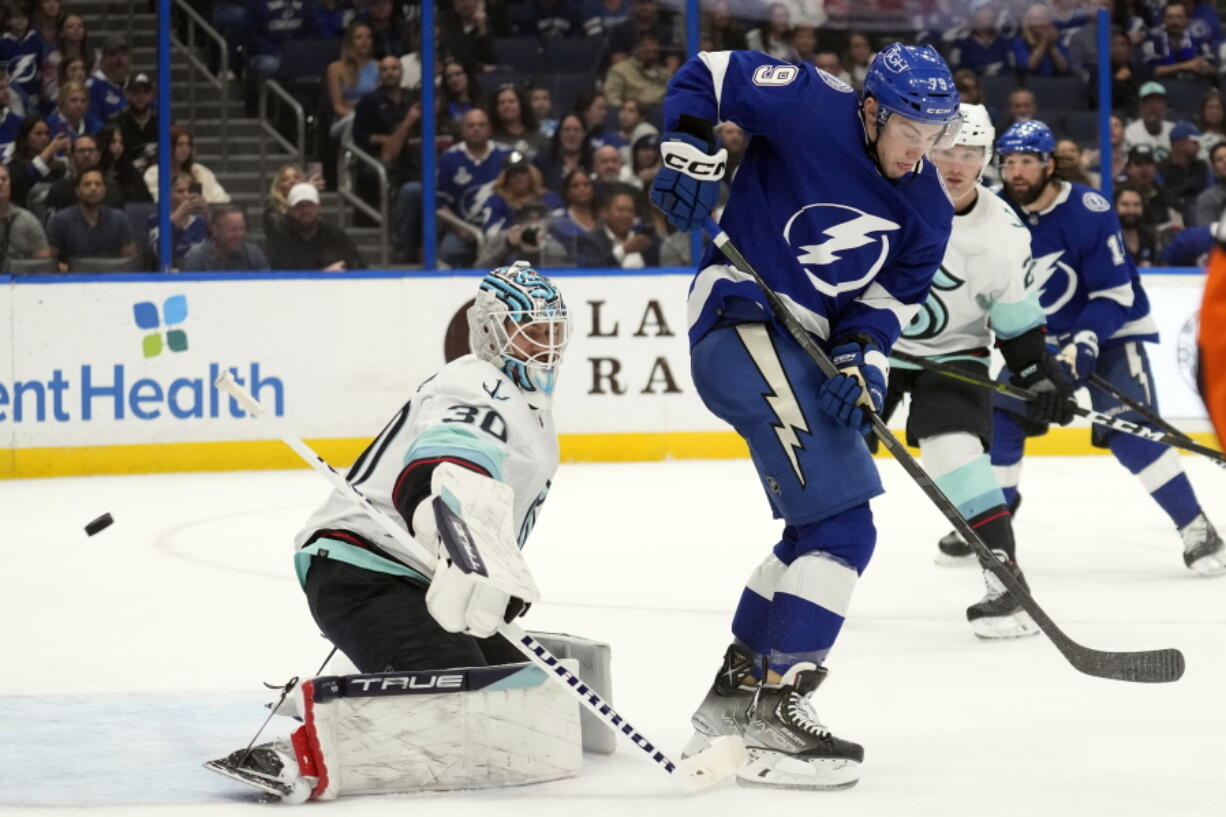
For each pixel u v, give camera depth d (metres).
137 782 4.71
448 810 4.37
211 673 6.51
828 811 4.38
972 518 7.28
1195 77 17.03
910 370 7.77
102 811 4.38
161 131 15.71
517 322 4.68
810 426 4.86
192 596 8.59
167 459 15.43
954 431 7.41
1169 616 7.77
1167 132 16.94
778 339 4.97
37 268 15.61
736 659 5.11
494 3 16.31
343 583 4.88
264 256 15.91
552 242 16.39
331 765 4.45
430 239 16.22
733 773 4.62
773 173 5.10
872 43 16.91
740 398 4.93
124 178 15.70
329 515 5.00
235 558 10.03
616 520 11.70
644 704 5.90
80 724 5.52
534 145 16.34
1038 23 16.84
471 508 4.20
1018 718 5.59
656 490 13.59
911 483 14.08
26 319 15.18
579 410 15.99
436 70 16.20
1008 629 7.12
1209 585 8.73
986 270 7.40
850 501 4.84
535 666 4.67
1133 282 9.34
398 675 4.55
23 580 9.22
